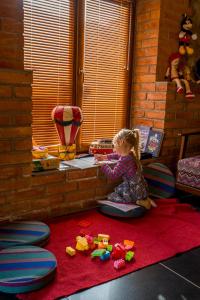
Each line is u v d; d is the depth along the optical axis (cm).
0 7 201
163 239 216
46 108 268
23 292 153
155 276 175
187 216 256
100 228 229
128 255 189
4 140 208
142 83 320
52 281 164
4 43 206
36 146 252
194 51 330
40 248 184
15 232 202
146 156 304
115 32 302
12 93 207
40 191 234
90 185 264
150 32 303
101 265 182
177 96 312
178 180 292
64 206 251
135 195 256
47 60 261
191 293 162
